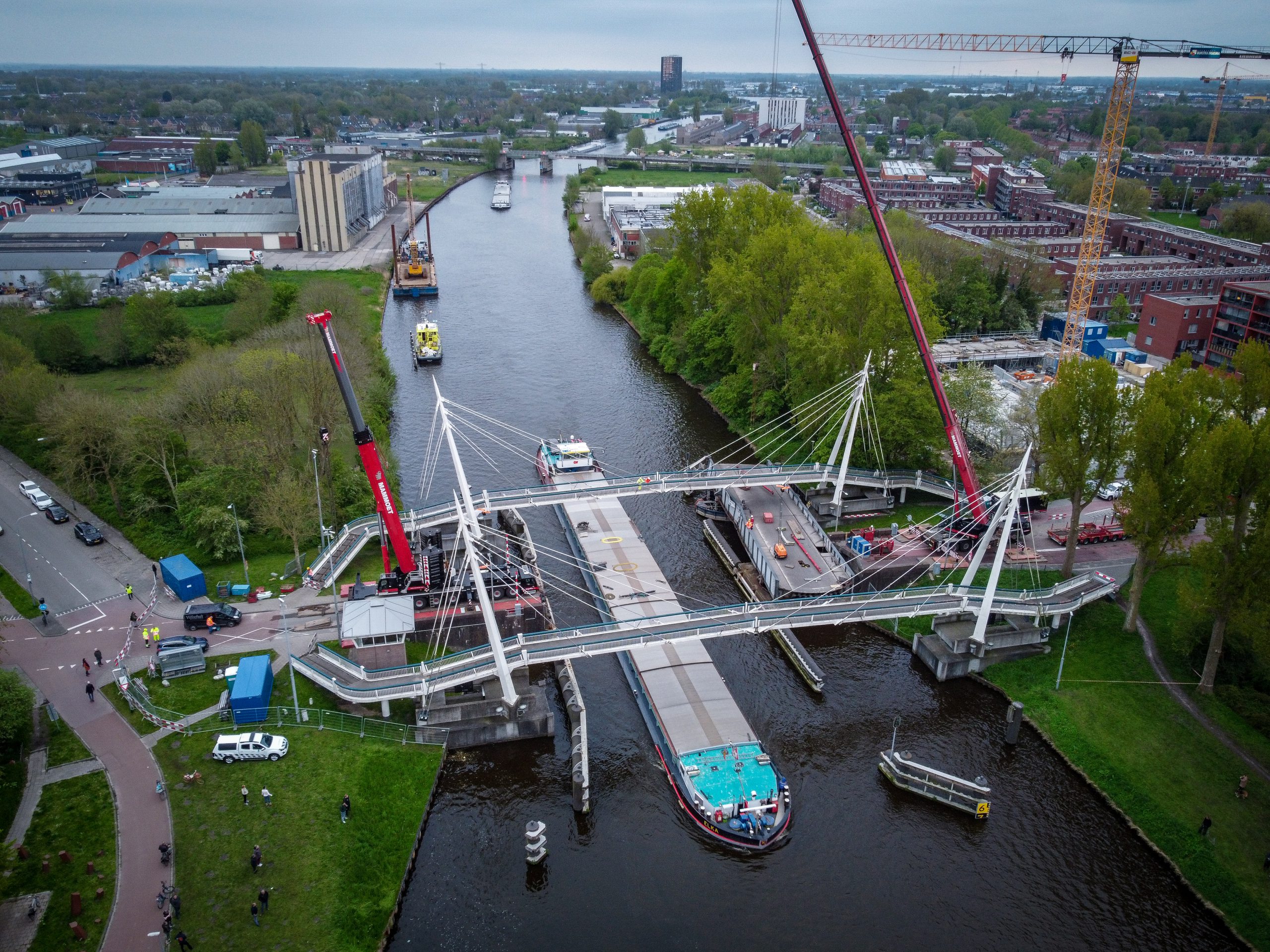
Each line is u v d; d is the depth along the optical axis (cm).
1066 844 7494
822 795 7962
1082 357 16738
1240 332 16575
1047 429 9925
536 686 8888
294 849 6875
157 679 8644
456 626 9325
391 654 8881
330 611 9762
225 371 13238
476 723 8388
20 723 7688
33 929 6131
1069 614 9900
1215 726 8350
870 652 9888
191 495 11494
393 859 7094
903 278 10775
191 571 10056
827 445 12888
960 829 7638
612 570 11144
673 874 7188
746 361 15688
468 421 15862
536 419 16088
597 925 6738
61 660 8912
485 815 7712
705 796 7625
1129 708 8650
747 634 10131
